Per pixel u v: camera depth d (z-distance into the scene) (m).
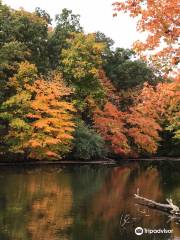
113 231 18.42
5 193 25.80
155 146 61.69
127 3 12.27
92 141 50.88
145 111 18.89
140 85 62.41
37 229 18.12
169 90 15.24
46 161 47.44
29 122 45.56
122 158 61.19
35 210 21.58
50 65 52.62
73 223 19.44
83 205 23.44
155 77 63.47
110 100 60.00
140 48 12.77
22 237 16.89
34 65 45.16
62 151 47.31
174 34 12.30
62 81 48.16
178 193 28.86
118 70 63.34
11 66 44.53
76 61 50.31
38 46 51.00
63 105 45.78
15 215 20.38
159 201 25.48
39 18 51.56
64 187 29.41
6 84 44.25
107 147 55.16
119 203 24.48
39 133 44.50
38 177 34.12
